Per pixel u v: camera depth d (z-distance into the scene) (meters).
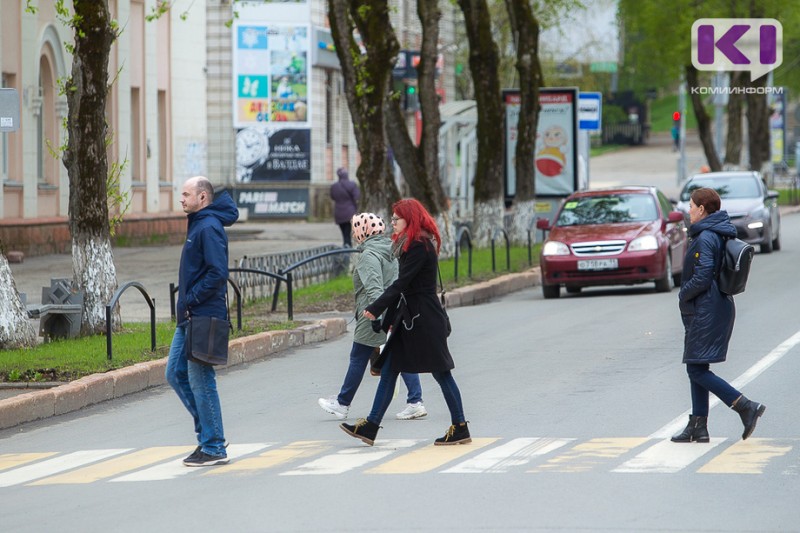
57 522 24.27
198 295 28.91
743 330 49.72
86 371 41.38
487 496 24.75
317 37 145.62
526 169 97.56
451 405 30.47
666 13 142.25
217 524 23.36
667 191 191.12
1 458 31.88
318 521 23.20
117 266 85.94
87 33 49.59
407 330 30.38
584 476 26.27
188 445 32.28
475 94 94.94
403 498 24.86
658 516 22.84
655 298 64.81
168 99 116.38
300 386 41.38
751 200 94.44
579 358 44.31
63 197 98.94
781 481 25.50
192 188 29.19
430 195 85.25
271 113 145.75
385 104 81.31
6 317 45.97
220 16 145.12
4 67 89.44
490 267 80.69
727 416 32.84
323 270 74.50
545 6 129.12
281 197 146.38
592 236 68.12
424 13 85.19
